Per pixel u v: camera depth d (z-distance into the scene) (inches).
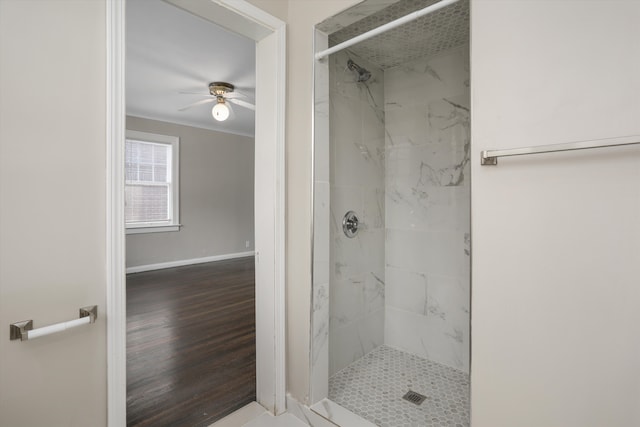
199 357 88.6
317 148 63.0
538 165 37.5
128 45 108.9
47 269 37.9
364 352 84.6
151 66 124.9
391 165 89.0
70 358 39.9
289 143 66.4
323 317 64.7
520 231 38.9
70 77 39.1
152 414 64.0
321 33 63.3
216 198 235.9
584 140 34.5
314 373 63.4
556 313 36.8
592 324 34.8
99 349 42.2
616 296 33.4
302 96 64.1
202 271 199.6
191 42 107.0
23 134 36.1
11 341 35.8
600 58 33.7
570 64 35.4
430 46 76.3
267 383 66.1
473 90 42.0
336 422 58.2
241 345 96.4
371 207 85.4
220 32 101.1
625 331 33.0
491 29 40.6
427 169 82.9
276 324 64.5
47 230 37.9
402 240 87.7
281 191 64.6
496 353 40.9
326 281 65.2
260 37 65.2
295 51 65.0
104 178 42.0
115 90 42.5
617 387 33.5
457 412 61.9
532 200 38.0
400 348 88.3
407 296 86.9
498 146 40.1
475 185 42.1
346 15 57.9
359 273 82.4
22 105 35.9
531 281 38.3
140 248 198.5
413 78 84.4
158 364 84.4
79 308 40.2
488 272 41.2
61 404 39.3
